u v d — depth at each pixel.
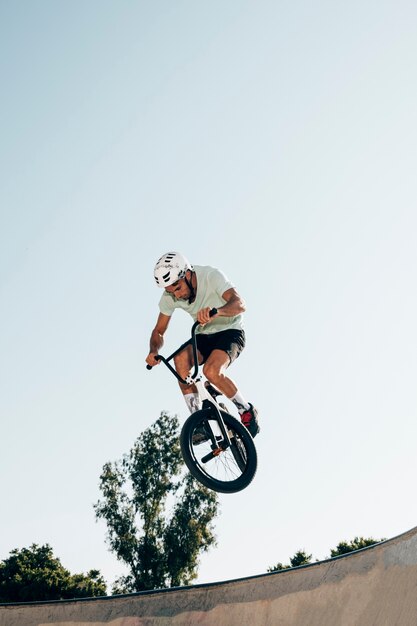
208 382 6.90
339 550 31.80
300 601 6.29
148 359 7.16
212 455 6.62
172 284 6.86
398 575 5.74
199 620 6.50
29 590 39.50
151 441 35.25
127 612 6.70
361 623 5.75
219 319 7.01
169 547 33.12
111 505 34.25
